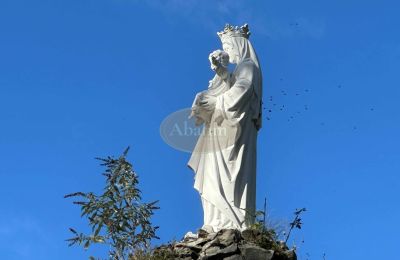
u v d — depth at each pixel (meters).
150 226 28.11
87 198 28.56
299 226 26.94
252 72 29.92
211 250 26.16
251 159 29.19
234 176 28.72
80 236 28.05
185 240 27.08
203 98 29.69
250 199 28.75
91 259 27.52
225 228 27.34
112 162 29.08
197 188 29.17
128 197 28.61
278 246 26.44
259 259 25.94
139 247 27.30
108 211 28.25
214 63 29.92
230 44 30.94
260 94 30.03
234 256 25.94
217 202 28.34
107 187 28.75
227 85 29.94
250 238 26.61
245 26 31.44
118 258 27.39
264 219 27.19
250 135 29.39
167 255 26.50
